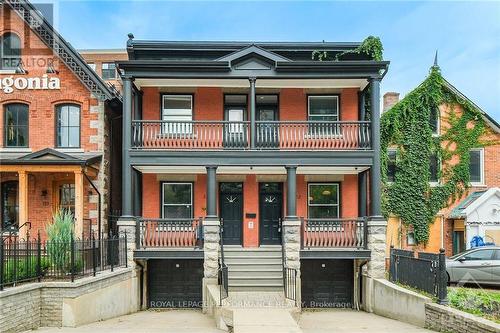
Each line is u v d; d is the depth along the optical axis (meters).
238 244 19.75
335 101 19.88
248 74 17.64
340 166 17.55
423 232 22.17
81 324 12.13
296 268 16.78
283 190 19.91
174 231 18.22
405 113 22.50
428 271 13.10
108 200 19.16
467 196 22.66
